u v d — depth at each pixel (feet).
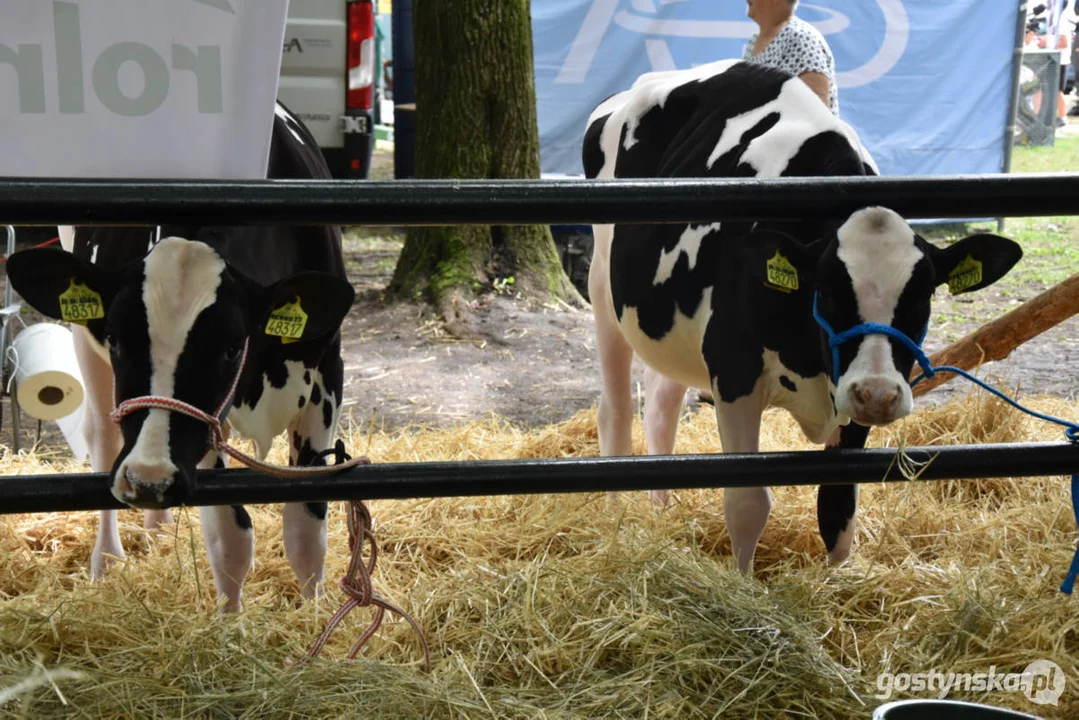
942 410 14.33
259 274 8.88
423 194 6.23
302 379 9.32
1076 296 12.25
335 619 7.41
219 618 7.75
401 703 6.82
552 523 11.62
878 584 9.18
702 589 8.25
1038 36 50.29
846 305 7.84
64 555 12.23
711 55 28.43
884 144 30.30
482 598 8.48
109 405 11.64
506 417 17.28
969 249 8.09
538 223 6.35
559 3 27.78
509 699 7.10
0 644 7.59
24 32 6.70
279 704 6.79
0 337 14.98
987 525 11.28
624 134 12.41
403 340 21.16
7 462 14.10
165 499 6.57
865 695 7.47
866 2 29.25
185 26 6.88
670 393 13.17
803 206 6.50
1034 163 38.14
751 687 7.33
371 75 27.78
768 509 9.51
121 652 7.43
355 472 6.75
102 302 7.27
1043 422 14.55
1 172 6.85
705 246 9.95
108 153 6.95
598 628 7.81
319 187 6.18
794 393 9.34
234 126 7.09
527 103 23.66
